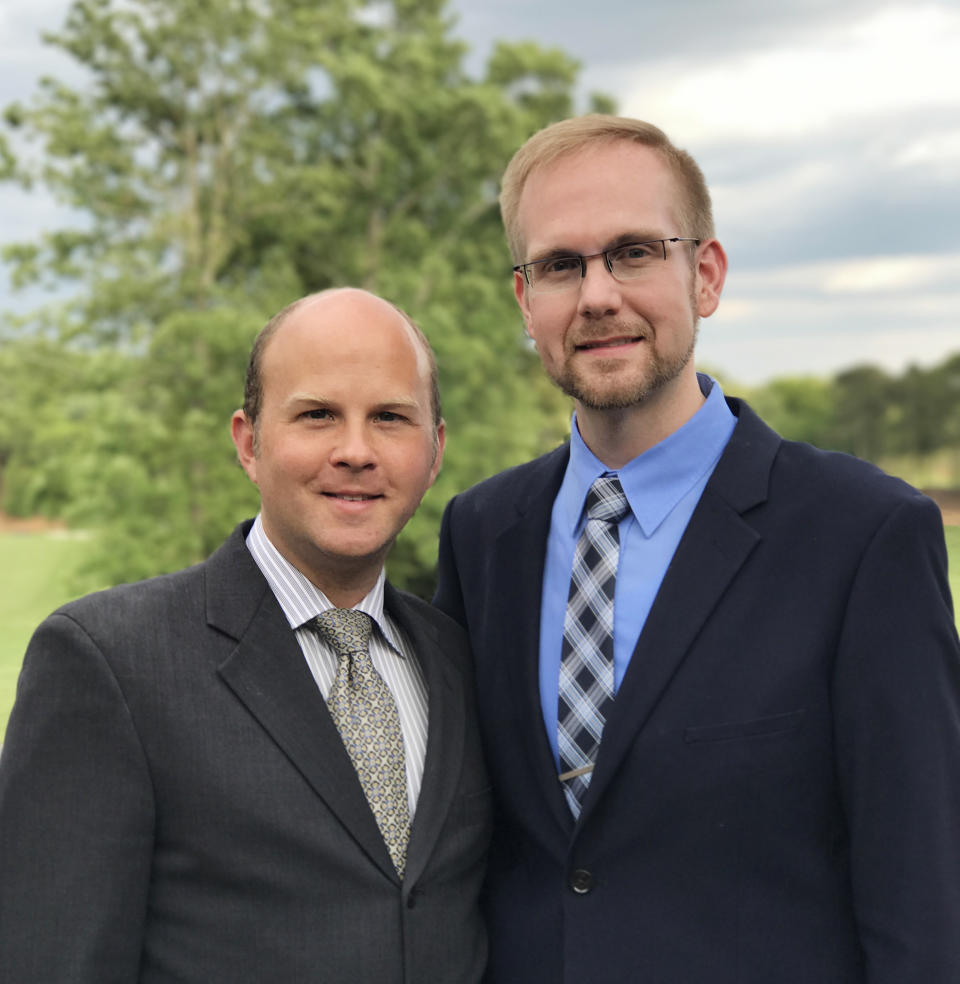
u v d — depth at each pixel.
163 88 18.91
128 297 17.61
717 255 1.81
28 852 1.45
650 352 1.69
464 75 20.61
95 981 1.42
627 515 1.77
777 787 1.58
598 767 1.63
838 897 1.61
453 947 1.61
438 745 1.70
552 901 1.70
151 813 1.50
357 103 18.83
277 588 1.67
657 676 1.63
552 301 1.72
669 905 1.60
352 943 1.49
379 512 1.62
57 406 17.66
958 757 1.54
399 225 19.95
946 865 1.51
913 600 1.56
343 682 1.65
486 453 17.17
